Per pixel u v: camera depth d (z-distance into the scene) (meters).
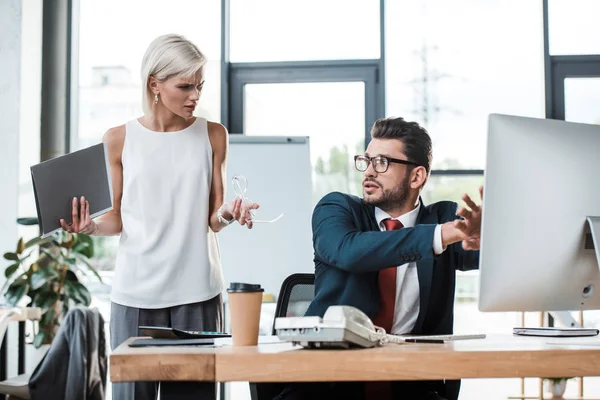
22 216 4.77
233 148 4.86
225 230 4.75
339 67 5.21
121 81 5.25
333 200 1.74
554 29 5.16
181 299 2.42
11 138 4.75
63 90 5.15
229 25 5.27
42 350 4.69
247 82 5.25
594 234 1.39
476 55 5.20
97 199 2.25
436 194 5.15
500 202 1.36
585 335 1.64
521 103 5.16
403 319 1.70
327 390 1.68
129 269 2.42
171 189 2.45
